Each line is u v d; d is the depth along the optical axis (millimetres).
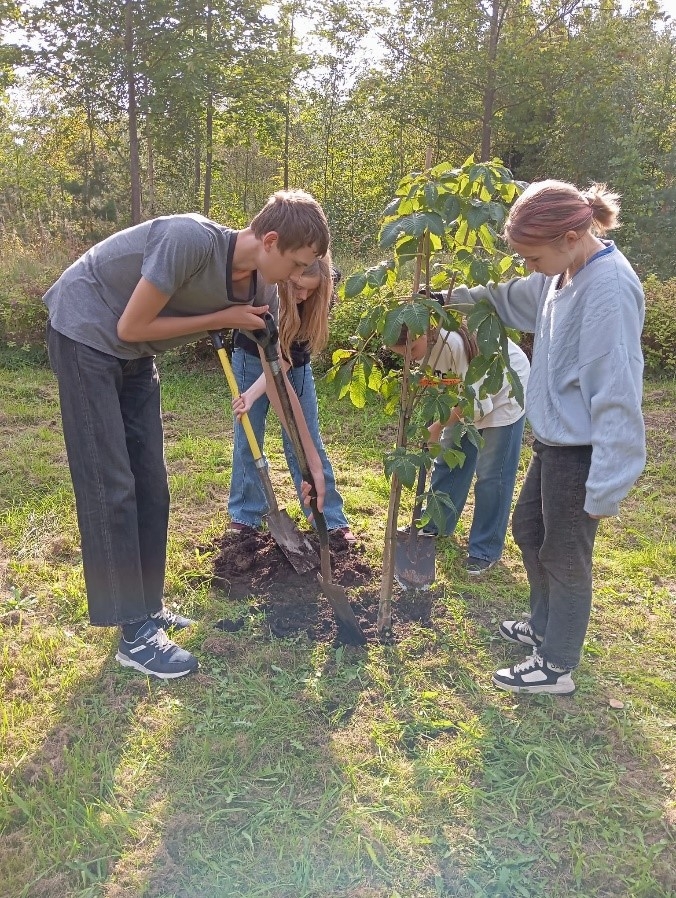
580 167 14047
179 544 3654
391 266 2492
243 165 18859
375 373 2812
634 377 2137
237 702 2572
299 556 3350
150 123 11141
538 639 2891
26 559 3486
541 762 2328
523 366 3377
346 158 18234
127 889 1877
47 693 2588
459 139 13883
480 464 3428
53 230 11938
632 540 4074
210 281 2361
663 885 1948
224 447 5246
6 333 7645
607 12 11938
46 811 2086
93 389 2369
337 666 2764
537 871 1974
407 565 3350
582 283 2230
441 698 2635
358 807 2139
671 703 2664
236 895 1865
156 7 9391
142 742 2363
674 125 15789
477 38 11516
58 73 10062
